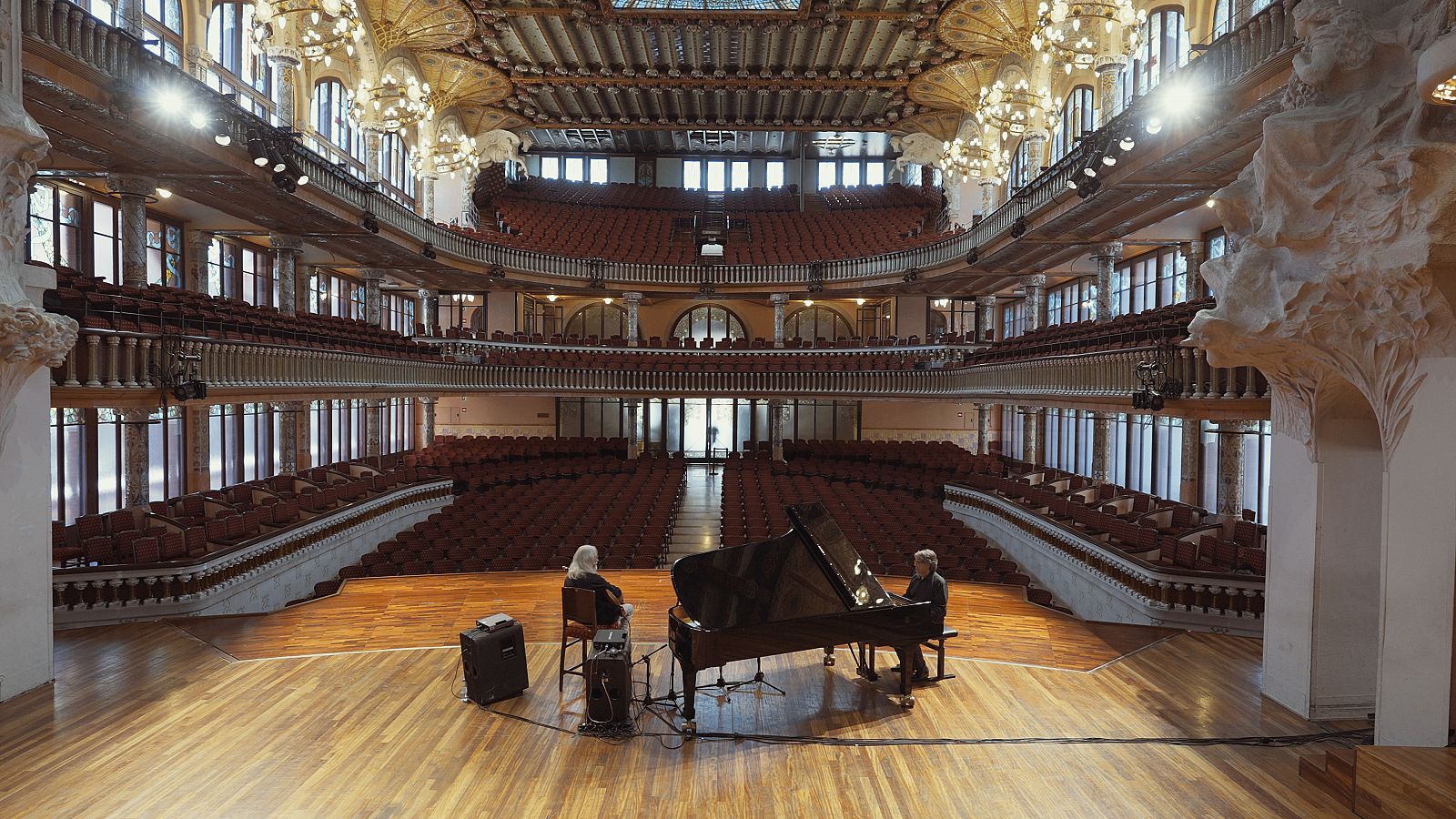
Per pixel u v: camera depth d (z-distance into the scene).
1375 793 5.26
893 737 6.66
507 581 11.40
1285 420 7.30
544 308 33.59
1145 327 15.70
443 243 24.33
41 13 9.45
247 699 7.29
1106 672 8.17
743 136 36.62
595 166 38.47
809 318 34.12
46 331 6.97
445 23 22.45
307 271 23.81
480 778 5.90
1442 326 5.51
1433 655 5.68
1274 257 6.54
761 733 6.74
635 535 15.44
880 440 30.80
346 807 5.46
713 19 21.73
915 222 31.91
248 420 21.25
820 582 7.74
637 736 6.64
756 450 31.12
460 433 32.69
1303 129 5.97
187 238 18.92
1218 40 10.38
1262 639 9.24
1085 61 14.72
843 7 21.33
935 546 14.88
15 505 7.23
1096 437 20.66
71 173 13.66
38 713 6.93
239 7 18.48
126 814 5.32
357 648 8.69
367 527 18.14
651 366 28.58
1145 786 5.87
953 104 27.84
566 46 25.03
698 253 31.81
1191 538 12.56
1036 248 19.52
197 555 11.24
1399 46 5.78
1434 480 5.65
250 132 13.22
